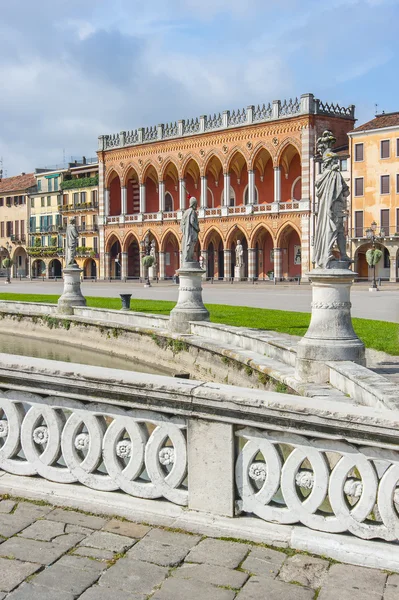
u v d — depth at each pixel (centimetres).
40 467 625
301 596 441
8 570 477
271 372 1477
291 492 523
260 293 5100
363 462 496
